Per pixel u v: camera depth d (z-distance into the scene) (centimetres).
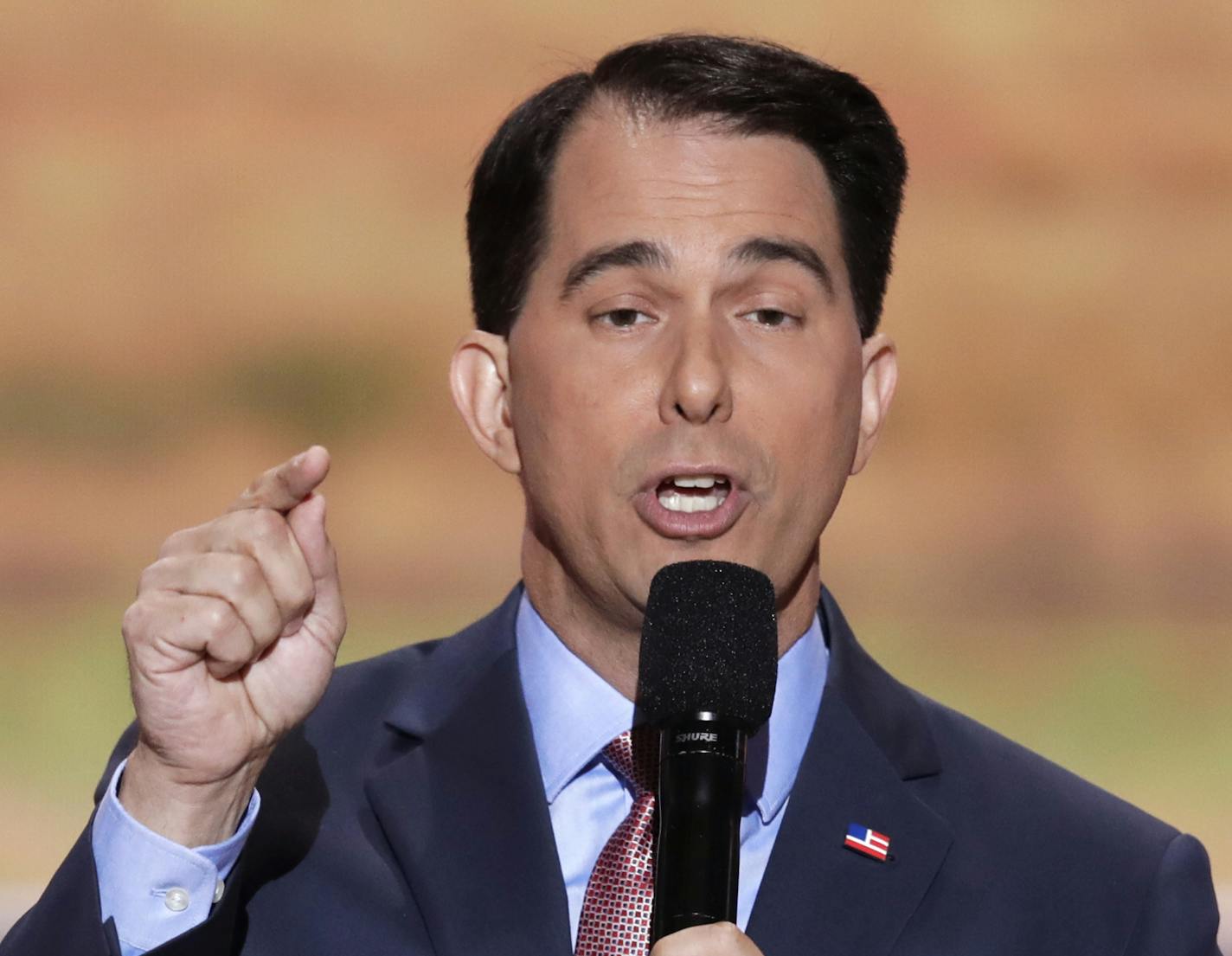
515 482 2919
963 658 2748
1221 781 2508
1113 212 3012
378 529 2916
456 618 2853
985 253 3011
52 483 2845
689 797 558
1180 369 2973
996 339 2992
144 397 2919
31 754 2472
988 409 2956
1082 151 3020
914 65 3041
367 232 3014
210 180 3005
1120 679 2731
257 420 2950
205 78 3020
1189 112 3023
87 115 2988
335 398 2955
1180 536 2888
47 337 2920
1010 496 2927
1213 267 2991
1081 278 3000
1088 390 2983
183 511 2878
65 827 2278
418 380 2983
